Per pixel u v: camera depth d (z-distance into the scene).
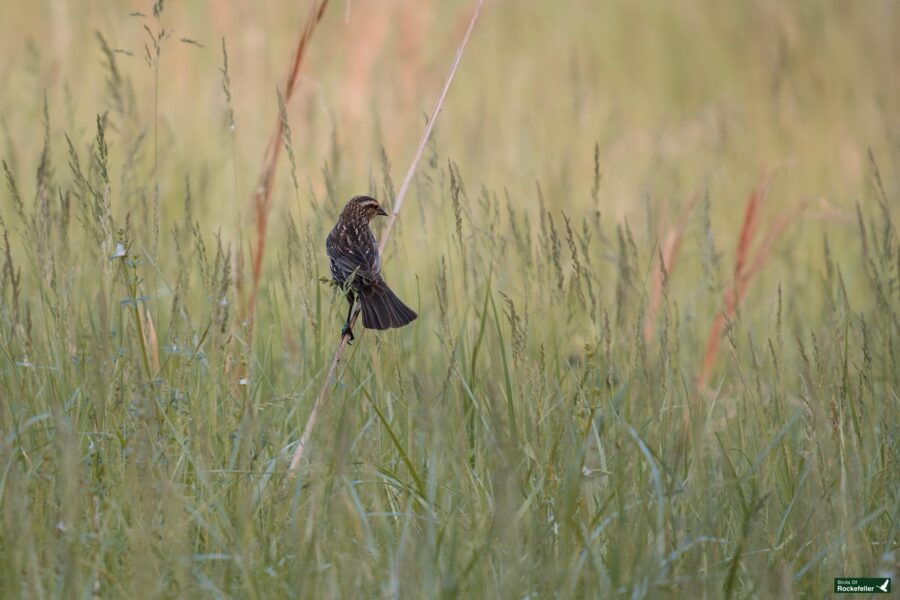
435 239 30.94
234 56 41.19
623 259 24.64
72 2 42.50
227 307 19.69
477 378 21.08
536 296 24.08
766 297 30.58
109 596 14.74
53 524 15.49
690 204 29.38
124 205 26.61
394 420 20.02
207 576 15.32
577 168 39.59
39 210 21.66
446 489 17.61
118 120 35.91
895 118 46.31
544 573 15.17
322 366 20.92
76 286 21.64
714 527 16.78
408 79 42.31
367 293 20.06
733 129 44.19
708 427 20.61
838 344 22.19
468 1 52.72
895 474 19.25
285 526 16.38
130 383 18.42
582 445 17.81
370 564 15.30
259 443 18.08
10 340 19.88
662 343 20.52
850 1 55.25
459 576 14.76
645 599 14.72
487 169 37.81
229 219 32.88
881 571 16.28
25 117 35.91
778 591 15.32
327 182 24.16
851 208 38.81
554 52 50.69
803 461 19.39
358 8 44.09
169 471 17.23
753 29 53.97
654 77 50.47
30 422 16.94
